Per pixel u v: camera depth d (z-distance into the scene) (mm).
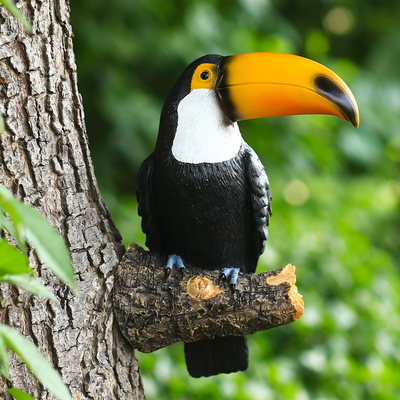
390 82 14688
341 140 13156
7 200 2652
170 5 11695
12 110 4551
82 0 11406
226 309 4824
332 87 5152
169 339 4984
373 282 10141
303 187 11906
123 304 4941
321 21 15711
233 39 11766
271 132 12062
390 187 13430
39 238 2652
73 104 4930
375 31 16297
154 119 11469
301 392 8172
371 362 8867
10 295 4512
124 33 11508
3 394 4445
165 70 11977
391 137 13594
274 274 4879
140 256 5129
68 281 2670
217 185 5262
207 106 5270
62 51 4852
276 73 5191
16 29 4562
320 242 10281
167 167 5285
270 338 9250
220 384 7871
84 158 4988
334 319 9148
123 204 10953
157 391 7711
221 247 5500
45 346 4641
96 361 4867
